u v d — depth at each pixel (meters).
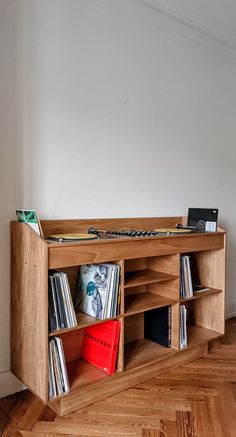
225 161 3.16
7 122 1.89
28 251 1.75
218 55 3.03
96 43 2.24
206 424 1.70
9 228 1.91
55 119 2.07
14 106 1.91
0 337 1.91
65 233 2.09
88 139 2.21
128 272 2.34
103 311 1.87
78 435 1.61
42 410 1.80
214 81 3.01
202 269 2.66
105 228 2.28
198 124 2.90
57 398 1.69
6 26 1.88
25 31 1.94
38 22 1.99
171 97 2.69
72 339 2.09
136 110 2.46
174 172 2.74
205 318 2.65
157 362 2.15
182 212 2.81
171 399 1.91
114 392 1.95
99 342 2.00
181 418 1.75
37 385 1.70
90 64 2.21
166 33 2.63
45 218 2.04
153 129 2.58
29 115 1.97
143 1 2.39
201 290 2.50
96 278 1.94
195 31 2.78
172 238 2.16
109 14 2.30
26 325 1.79
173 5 2.46
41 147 2.02
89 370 1.96
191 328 2.63
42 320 1.65
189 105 2.82
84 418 1.74
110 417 1.75
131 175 2.45
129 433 1.63
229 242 3.24
